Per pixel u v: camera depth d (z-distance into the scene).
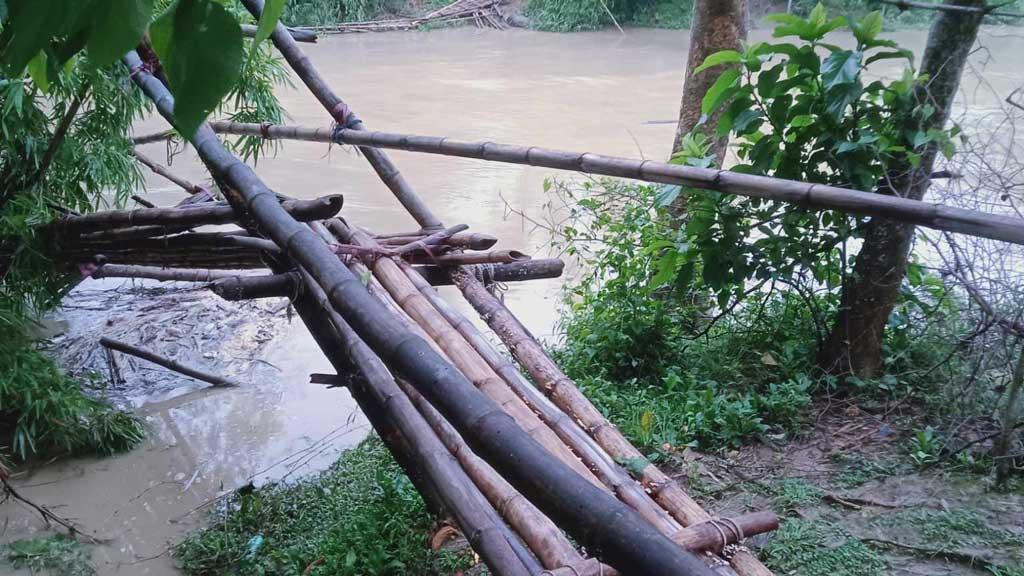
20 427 4.46
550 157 2.64
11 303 4.57
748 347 4.21
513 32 18.72
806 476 3.30
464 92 12.73
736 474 3.38
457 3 19.91
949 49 3.42
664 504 2.17
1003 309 3.22
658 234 4.29
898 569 2.71
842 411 3.74
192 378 5.50
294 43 3.64
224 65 0.82
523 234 7.18
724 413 3.67
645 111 11.46
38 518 4.13
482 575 3.05
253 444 4.79
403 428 2.70
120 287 6.88
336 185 8.46
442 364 1.15
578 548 2.58
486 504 2.37
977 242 3.28
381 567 3.17
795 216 3.66
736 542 1.85
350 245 3.22
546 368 2.81
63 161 4.88
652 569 0.90
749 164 3.87
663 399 3.92
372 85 13.27
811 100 3.57
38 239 4.30
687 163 3.83
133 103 5.12
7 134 4.21
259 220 1.74
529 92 12.73
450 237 3.28
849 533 2.91
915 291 4.06
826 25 3.52
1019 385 3.03
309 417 5.07
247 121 5.70
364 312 1.30
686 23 18.25
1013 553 2.71
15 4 0.82
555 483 0.98
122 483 4.43
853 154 3.48
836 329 3.92
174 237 3.73
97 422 4.72
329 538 3.47
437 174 8.81
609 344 4.32
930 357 3.83
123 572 3.71
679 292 4.06
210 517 4.12
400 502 3.56
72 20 0.82
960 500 3.02
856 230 3.73
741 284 3.94
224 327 6.20
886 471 3.26
